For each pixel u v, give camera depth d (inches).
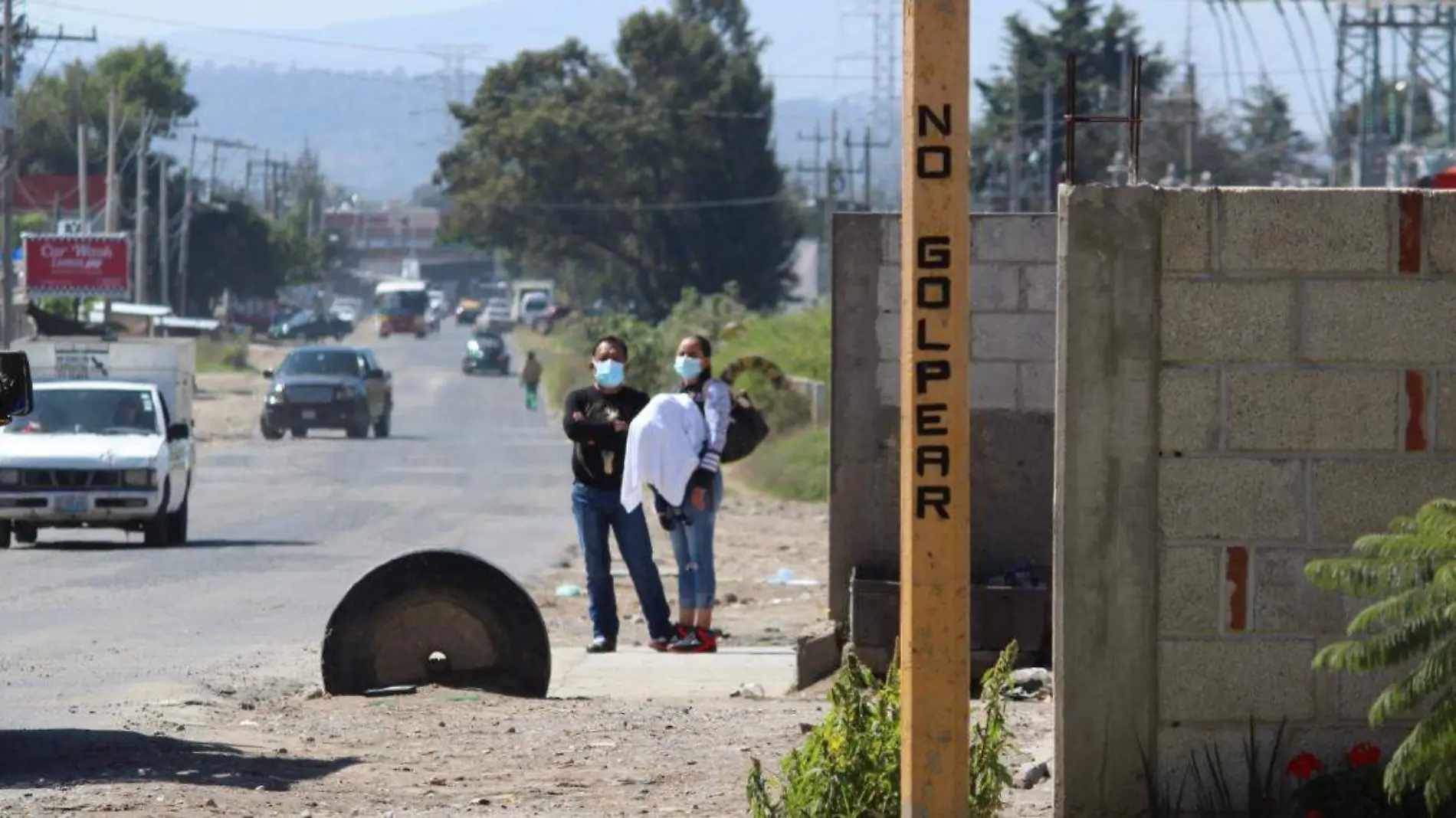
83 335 3927.2
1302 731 818.2
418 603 1318.9
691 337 1601.9
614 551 2630.4
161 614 1894.7
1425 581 731.4
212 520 3147.1
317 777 994.7
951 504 622.8
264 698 1347.2
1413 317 810.2
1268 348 811.4
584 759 1052.5
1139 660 818.8
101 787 936.9
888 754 761.0
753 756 1052.5
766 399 4712.1
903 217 621.3
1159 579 817.5
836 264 1496.1
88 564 2402.8
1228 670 817.5
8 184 5565.9
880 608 1396.4
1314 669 815.7
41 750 1058.7
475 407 7455.7
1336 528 812.6
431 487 3860.7
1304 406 812.6
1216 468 813.2
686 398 1594.5
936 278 615.8
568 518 3191.4
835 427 1497.3
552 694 1355.8
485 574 1322.6
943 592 626.8
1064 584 818.2
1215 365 811.4
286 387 5447.8
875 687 796.0
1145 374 812.0
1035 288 1483.8
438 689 1296.8
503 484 3937.0
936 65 612.4
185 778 971.9
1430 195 807.7
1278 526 814.5
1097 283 812.0
